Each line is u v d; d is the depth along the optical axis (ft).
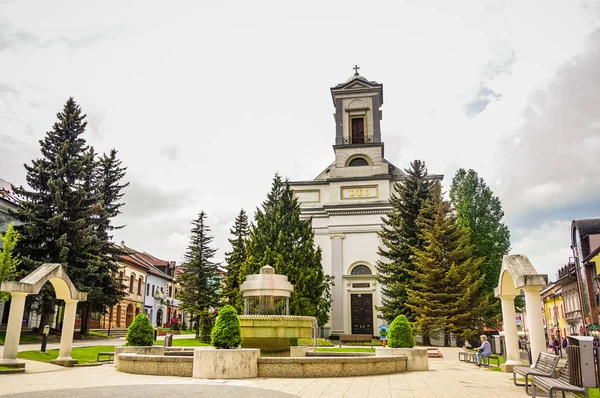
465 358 66.85
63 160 92.89
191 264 144.46
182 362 41.09
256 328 52.01
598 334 115.34
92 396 29.09
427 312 92.27
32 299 85.87
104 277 100.32
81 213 91.61
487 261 116.26
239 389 32.53
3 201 100.94
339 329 121.19
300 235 109.09
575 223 128.88
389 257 108.37
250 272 99.86
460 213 123.03
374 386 36.24
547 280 40.73
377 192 130.11
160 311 208.23
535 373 32.55
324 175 143.13
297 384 35.96
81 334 100.07
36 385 34.78
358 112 139.85
